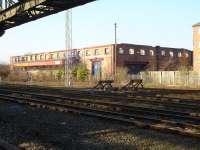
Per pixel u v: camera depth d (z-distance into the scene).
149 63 93.31
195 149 9.59
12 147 9.20
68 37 56.91
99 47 89.25
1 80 79.88
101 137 11.28
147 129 12.60
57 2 18.47
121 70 69.31
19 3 21.25
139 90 37.66
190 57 104.69
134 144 10.23
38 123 14.26
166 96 27.92
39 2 18.88
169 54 98.50
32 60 117.56
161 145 10.07
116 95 28.89
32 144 10.23
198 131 11.63
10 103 22.92
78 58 94.50
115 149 9.61
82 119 15.22
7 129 12.80
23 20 23.72
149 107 19.12
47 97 26.55
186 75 57.75
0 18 24.72
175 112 16.25
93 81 65.06
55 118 15.69
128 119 14.55
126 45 87.88
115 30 84.06
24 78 83.06
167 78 60.59
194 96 28.44
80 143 10.39
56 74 81.31
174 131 11.70
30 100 23.59
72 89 39.06
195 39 84.50
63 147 9.92
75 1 18.22
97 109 17.89
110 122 14.26
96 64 90.19
